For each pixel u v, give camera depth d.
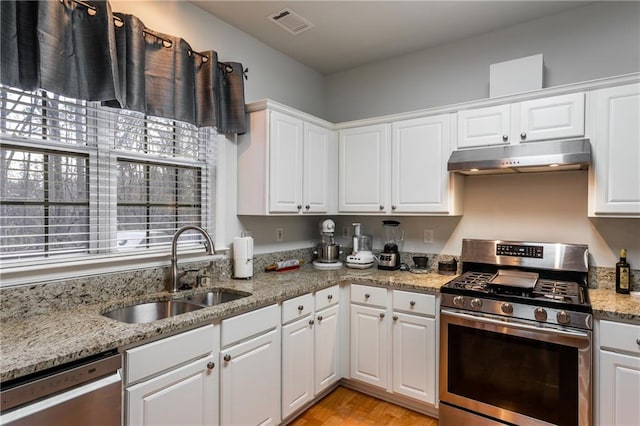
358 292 2.58
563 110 2.12
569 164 1.99
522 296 1.94
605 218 2.27
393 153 2.76
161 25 2.15
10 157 1.59
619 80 1.96
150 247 2.12
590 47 2.34
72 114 1.76
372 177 2.86
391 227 3.12
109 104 1.75
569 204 2.38
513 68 2.39
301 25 2.61
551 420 1.85
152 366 1.45
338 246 3.09
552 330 1.83
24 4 1.46
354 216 3.35
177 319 1.55
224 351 1.75
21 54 1.46
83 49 1.63
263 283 2.33
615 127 1.98
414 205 2.66
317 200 2.88
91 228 1.85
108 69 1.64
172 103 2.03
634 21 2.21
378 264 2.92
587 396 1.76
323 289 2.46
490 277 2.38
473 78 2.77
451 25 2.61
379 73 3.25
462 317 2.09
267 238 2.88
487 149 2.35
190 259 2.28
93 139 1.86
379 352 2.48
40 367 1.11
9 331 1.38
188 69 2.12
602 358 1.78
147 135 2.10
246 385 1.87
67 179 1.77
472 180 2.74
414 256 2.93
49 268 1.64
